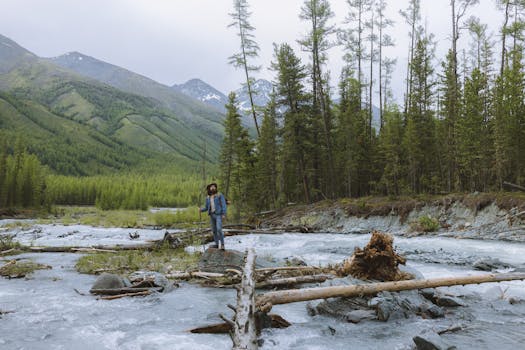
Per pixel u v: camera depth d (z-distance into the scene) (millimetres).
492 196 21250
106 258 12508
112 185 106375
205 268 9977
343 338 5078
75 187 102375
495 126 26812
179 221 36000
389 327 5531
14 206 64625
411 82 37688
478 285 8305
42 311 6422
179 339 5008
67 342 4855
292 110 35062
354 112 41938
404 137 34938
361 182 40781
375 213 25828
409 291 6973
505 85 27516
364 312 6020
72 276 9969
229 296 7711
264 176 38000
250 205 36344
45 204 67812
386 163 35656
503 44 31891
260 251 15703
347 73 42812
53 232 26953
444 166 34969
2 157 68438
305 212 30484
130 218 39656
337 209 28359
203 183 18828
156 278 8578
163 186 127125
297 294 5938
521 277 7535
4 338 4980
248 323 4691
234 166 36125
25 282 9117
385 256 7164
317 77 35969
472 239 18453
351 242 18234
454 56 29844
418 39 38562
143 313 6359
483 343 4773
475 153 28516
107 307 6746
